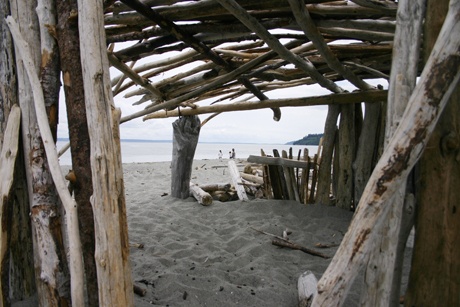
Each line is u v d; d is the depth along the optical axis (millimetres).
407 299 1455
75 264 1708
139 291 2531
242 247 3668
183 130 5535
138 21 2775
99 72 1647
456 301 1344
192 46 3070
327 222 4266
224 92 5082
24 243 2156
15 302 2117
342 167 4574
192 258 3340
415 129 1114
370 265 1304
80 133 1782
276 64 3734
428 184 1395
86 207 1789
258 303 2473
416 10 1291
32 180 1924
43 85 1908
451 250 1354
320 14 2535
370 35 2768
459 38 1104
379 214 1123
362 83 3885
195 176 8914
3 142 1935
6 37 1999
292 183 4965
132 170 10836
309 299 2234
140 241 3801
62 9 1817
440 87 1104
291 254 3439
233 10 2275
